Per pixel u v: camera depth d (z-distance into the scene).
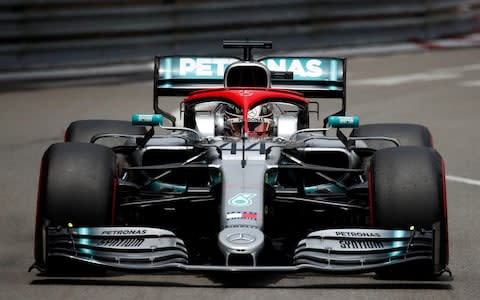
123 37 77.75
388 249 24.19
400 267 24.81
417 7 93.12
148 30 77.31
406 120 55.62
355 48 89.56
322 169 26.44
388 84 70.56
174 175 30.45
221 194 25.25
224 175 25.77
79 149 25.42
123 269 23.69
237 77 32.34
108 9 75.31
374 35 90.19
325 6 86.00
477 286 24.97
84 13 74.38
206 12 79.62
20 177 40.81
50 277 25.47
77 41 74.75
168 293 23.91
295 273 25.98
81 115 56.72
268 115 30.42
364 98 64.06
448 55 87.06
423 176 24.81
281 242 28.34
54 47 73.94
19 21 72.31
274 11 82.75
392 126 31.77
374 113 58.00
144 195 29.45
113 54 76.06
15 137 50.25
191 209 28.48
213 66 35.25
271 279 25.34
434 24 95.19
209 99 30.55
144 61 80.44
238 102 29.67
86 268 25.61
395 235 24.38
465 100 63.19
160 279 25.31
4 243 30.08
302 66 35.16
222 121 31.12
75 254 24.11
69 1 74.12
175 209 28.62
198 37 79.44
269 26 83.56
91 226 24.59
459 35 100.00
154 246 24.19
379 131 31.58
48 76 72.88
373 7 89.00
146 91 66.25
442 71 77.44
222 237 23.38
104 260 23.92
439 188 24.78
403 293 24.11
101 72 74.94
